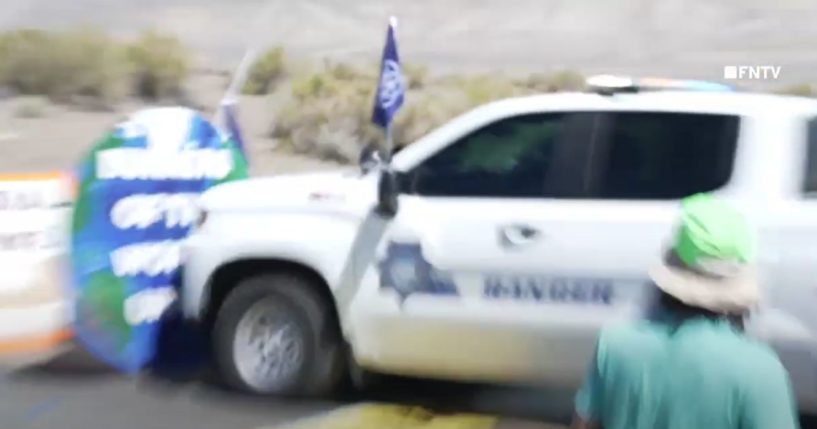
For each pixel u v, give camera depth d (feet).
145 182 35.37
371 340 30.66
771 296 26.86
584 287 28.48
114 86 114.62
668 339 14.03
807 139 27.96
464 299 29.50
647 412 13.98
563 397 32.48
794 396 26.99
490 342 29.45
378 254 30.37
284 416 31.37
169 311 36.29
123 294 34.88
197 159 37.19
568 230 28.63
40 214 38.96
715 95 29.43
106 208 34.60
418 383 34.09
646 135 28.86
